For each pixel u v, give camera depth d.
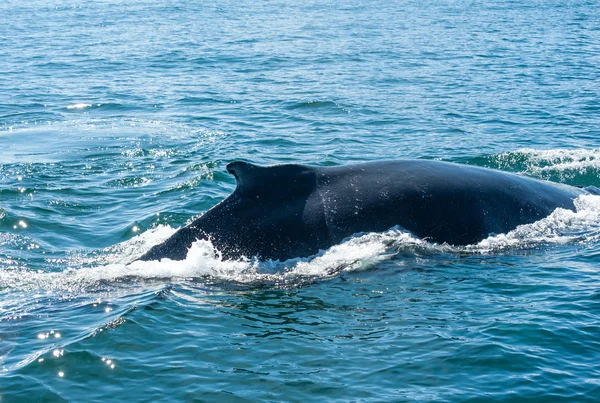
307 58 67.88
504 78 54.78
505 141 35.78
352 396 13.32
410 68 60.78
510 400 13.09
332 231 19.36
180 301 17.31
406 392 13.39
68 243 22.34
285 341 15.37
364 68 61.31
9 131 40.59
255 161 32.53
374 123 40.53
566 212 21.78
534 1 134.75
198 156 33.62
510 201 21.08
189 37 88.06
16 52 76.25
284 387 13.66
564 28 89.62
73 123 42.53
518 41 77.81
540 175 29.78
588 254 19.77
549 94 48.12
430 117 41.81
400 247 19.47
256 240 19.14
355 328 15.88
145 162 32.94
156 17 115.94
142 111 45.91
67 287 18.42
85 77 60.34
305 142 36.38
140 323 16.09
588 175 29.73
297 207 19.45
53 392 13.69
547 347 14.80
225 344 15.30
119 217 24.95
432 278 18.34
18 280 18.98
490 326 15.71
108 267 19.45
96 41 85.62
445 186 20.47
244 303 17.25
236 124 41.28
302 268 18.89
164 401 13.36
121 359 14.76
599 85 51.00
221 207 19.47
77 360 14.73
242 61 67.06
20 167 31.94
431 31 89.62
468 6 127.44
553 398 13.12
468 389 13.43
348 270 18.84
